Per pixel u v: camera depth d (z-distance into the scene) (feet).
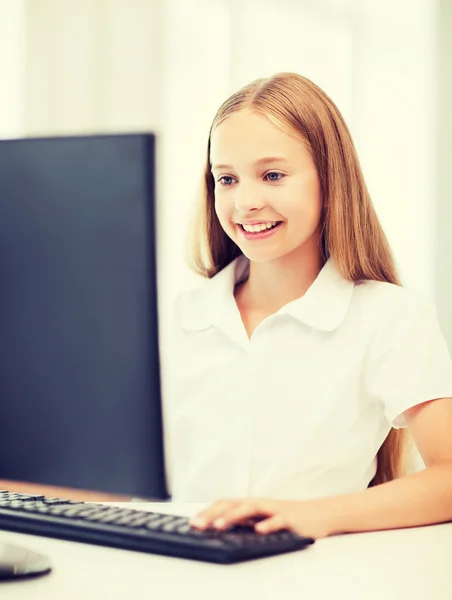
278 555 2.27
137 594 1.84
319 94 3.95
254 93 3.86
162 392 2.14
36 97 7.52
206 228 4.37
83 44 7.72
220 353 4.00
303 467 3.81
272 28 8.46
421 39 9.39
